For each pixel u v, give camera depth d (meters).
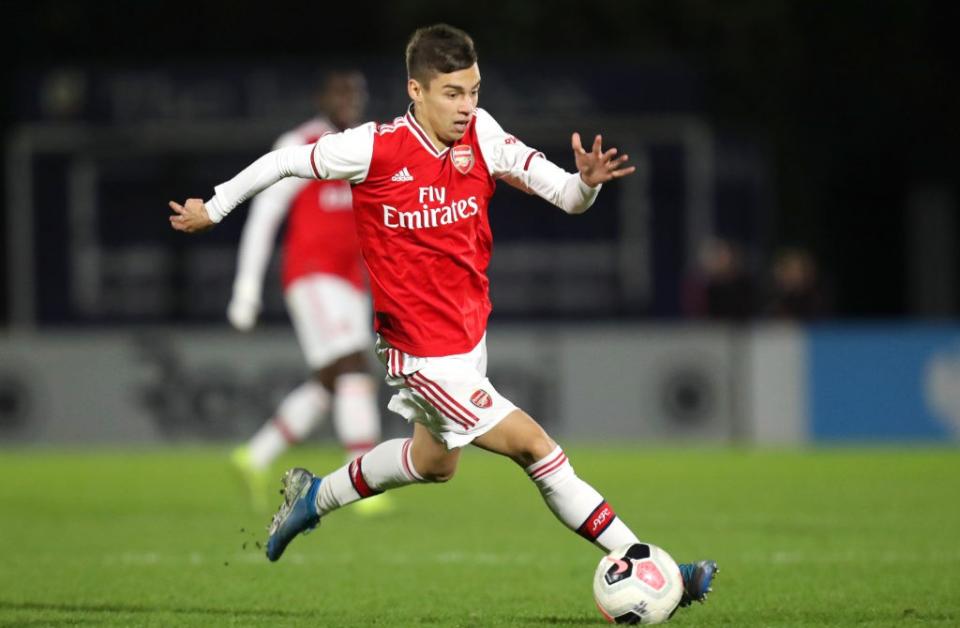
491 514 38.06
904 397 62.41
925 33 108.81
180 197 77.00
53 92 77.12
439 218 21.69
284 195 38.22
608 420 62.94
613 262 76.88
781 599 24.30
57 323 77.75
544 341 63.03
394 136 21.62
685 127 76.69
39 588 26.23
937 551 30.22
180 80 76.75
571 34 98.94
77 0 102.44
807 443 62.47
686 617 22.52
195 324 77.25
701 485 45.50
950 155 112.69
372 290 22.33
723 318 71.19
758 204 80.62
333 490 23.31
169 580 27.08
